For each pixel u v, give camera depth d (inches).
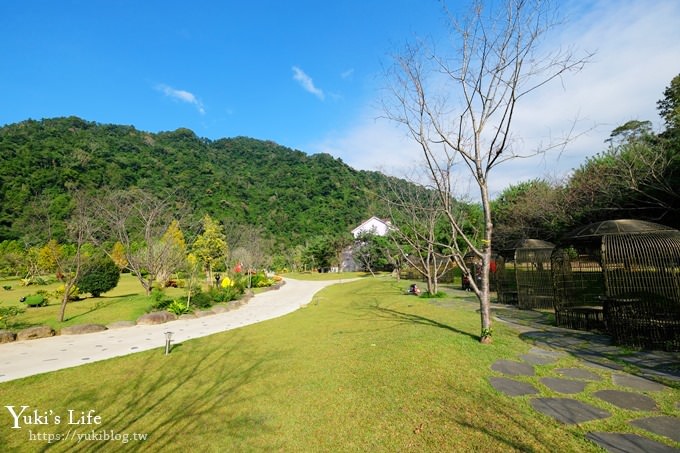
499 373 205.5
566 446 126.1
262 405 178.7
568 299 450.6
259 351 293.0
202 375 236.1
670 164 498.3
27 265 1136.8
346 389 191.2
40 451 145.9
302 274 1774.1
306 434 146.4
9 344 350.9
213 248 1334.9
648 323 258.8
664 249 262.5
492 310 443.8
